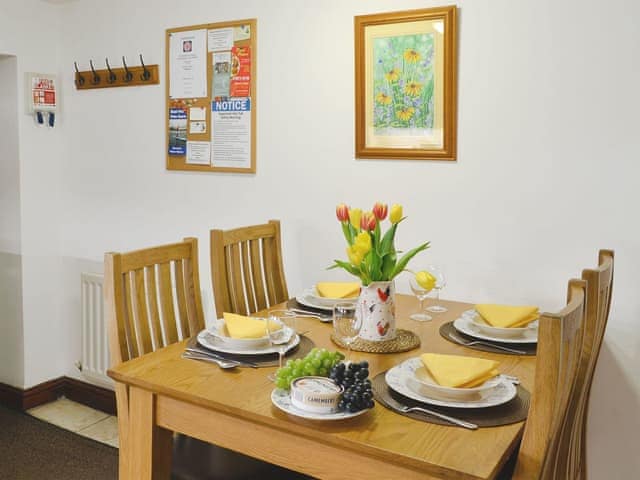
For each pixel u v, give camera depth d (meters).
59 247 3.54
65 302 3.58
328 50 2.62
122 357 1.82
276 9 2.72
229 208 2.96
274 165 2.80
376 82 2.50
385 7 2.47
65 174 3.50
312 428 1.29
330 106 2.63
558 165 2.21
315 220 2.72
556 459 1.38
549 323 1.13
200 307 2.16
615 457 2.20
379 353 1.77
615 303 2.15
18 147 3.28
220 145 2.94
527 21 2.21
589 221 2.17
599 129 2.13
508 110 2.28
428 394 1.44
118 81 3.22
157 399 1.58
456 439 1.25
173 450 1.83
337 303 2.17
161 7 3.05
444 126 2.38
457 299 2.44
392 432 1.28
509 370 1.65
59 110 3.47
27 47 3.27
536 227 2.27
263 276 2.76
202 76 2.95
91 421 3.33
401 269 1.85
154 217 3.20
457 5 2.33
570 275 2.22
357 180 2.61
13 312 3.42
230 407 1.39
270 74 2.77
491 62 2.29
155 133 3.15
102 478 2.75
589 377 1.80
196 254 2.16
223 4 2.87
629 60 2.07
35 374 3.47
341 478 1.32
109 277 1.82
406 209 2.51
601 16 2.10
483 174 2.34
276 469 1.77
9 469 2.80
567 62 2.16
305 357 1.56
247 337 1.73
